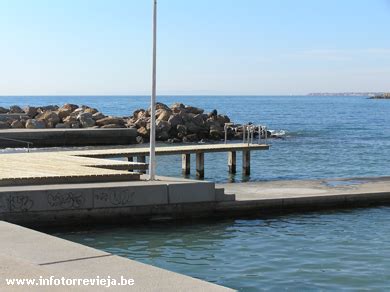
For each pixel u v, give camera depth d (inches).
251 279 374.6
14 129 1811.0
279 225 554.9
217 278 376.5
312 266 407.2
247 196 627.2
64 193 520.7
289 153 1530.5
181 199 566.9
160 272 281.0
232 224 558.3
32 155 823.1
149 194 553.6
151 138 606.5
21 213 505.0
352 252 449.1
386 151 1617.9
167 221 561.6
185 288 256.1
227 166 1221.7
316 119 3843.5
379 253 446.3
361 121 3597.4
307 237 502.9
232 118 3929.6
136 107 5600.4
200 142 1934.1
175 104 2341.3
